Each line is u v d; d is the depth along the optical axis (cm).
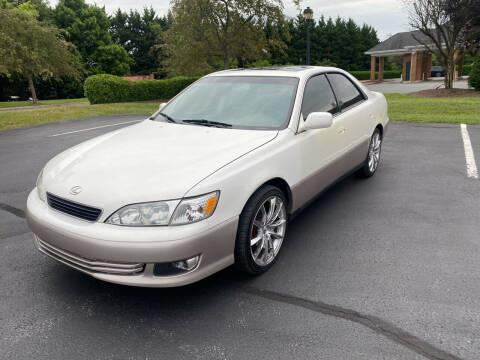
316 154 384
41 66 3127
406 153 699
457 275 312
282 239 346
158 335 254
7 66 2880
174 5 1939
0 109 2658
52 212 286
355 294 291
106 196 264
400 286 300
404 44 3962
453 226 401
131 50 6231
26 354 238
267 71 427
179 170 279
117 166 294
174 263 260
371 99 535
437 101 1416
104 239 252
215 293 298
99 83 2191
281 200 335
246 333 253
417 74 3866
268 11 1931
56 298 295
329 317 266
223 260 281
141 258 249
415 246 362
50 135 1017
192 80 2625
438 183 534
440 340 242
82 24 4984
